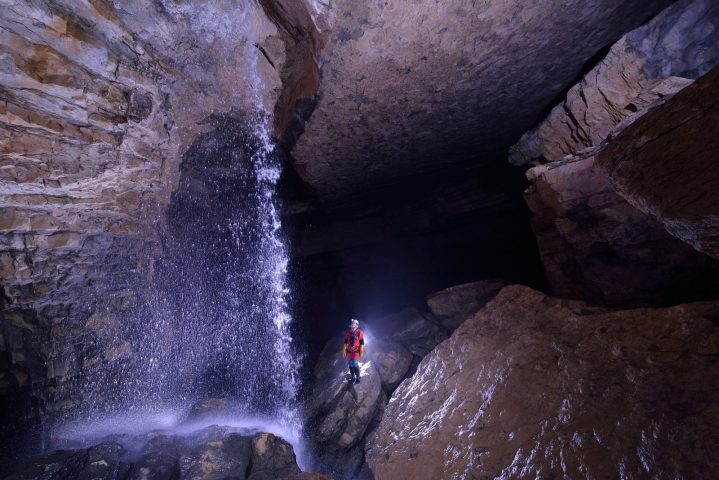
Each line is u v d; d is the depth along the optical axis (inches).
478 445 176.9
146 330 320.2
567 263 268.2
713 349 139.3
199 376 389.7
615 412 144.5
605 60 224.2
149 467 198.1
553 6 196.5
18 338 238.4
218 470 207.2
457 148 385.7
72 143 212.4
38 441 235.6
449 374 245.6
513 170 429.7
